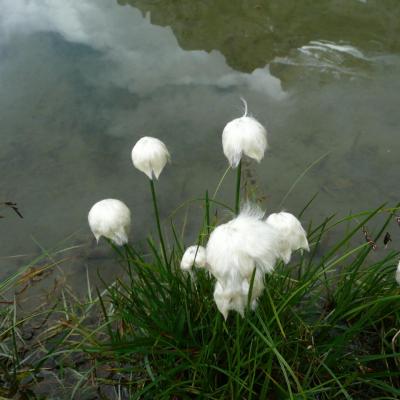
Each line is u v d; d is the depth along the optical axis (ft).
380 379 1.71
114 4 4.30
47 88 3.41
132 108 3.20
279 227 1.30
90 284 2.27
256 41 3.68
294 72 3.38
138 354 1.84
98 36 3.91
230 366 1.49
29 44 3.84
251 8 4.01
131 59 3.63
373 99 3.12
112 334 1.85
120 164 2.86
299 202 2.52
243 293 1.02
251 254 0.93
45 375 1.92
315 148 2.82
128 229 1.41
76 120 3.15
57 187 2.75
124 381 1.85
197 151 2.87
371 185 2.58
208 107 3.16
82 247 2.43
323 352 1.67
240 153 1.25
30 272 2.23
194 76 3.43
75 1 4.37
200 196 2.62
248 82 3.34
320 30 3.72
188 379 1.73
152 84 3.39
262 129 1.27
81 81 3.45
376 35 3.62
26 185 2.77
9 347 2.03
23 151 2.97
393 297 1.40
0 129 3.12
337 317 1.75
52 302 2.20
